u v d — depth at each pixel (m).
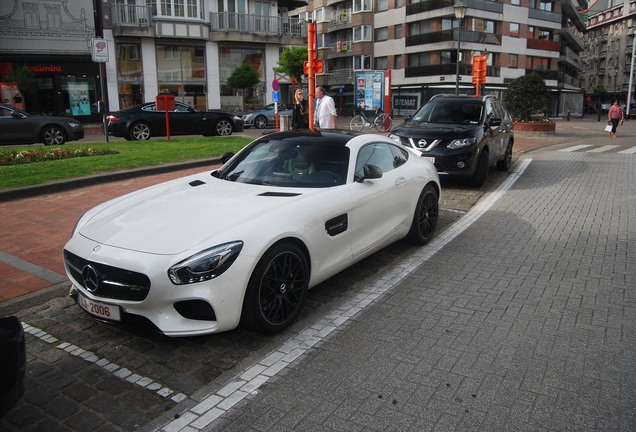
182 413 2.93
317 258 4.19
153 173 10.53
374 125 23.05
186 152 12.62
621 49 84.81
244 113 27.36
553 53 55.56
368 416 2.86
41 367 3.45
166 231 3.69
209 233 3.60
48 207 7.78
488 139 9.86
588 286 4.77
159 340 3.82
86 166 10.32
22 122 15.43
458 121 10.14
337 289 4.80
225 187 4.62
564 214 7.72
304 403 3.00
